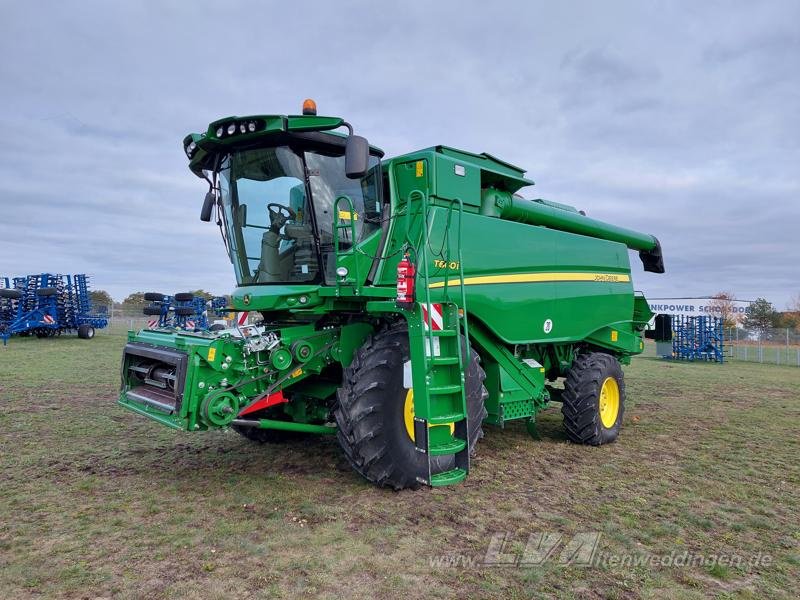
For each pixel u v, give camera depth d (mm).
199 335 4930
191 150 5680
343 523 3988
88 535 3734
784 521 4293
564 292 6883
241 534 3766
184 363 4414
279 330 5023
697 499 4758
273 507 4293
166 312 10797
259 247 5531
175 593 2986
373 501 4461
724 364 22781
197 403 4430
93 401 9008
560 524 4105
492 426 7867
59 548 3525
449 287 5293
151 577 3160
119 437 6617
